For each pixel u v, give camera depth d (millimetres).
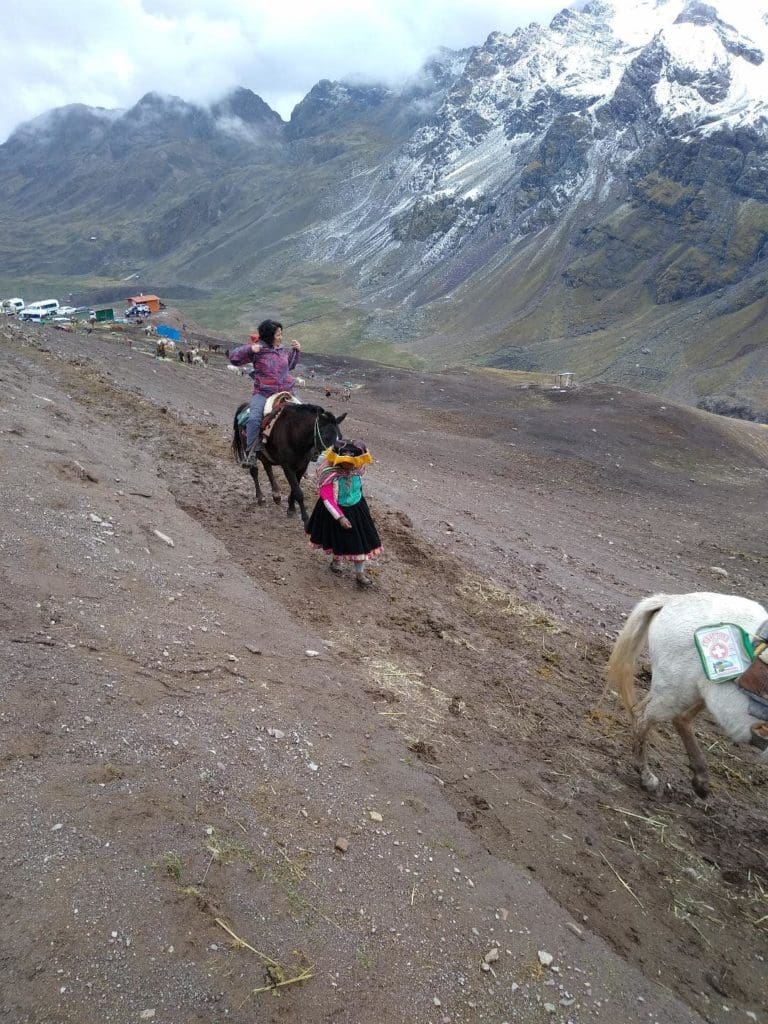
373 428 27031
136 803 3885
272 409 9172
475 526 13852
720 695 5336
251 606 6855
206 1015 3004
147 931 3227
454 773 5340
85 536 6859
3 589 5406
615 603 11562
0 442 8633
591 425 35094
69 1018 2797
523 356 182125
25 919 3082
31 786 3770
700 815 5824
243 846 3893
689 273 194750
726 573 16594
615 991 3932
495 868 4492
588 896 4578
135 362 26469
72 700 4504
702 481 29422
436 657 7129
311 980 3338
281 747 4820
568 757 6090
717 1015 4078
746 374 144875
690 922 4676
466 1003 3547
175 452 12219
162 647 5500
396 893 4012
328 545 7926
